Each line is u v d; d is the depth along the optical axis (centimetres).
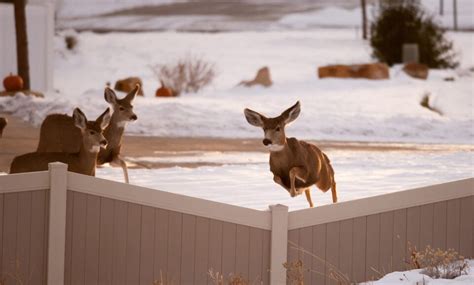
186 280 1648
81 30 13575
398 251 1717
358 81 6469
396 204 1708
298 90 6100
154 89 7756
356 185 2633
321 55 10706
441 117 4991
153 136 4131
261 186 2600
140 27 14400
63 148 2289
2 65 5850
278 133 1923
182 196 1631
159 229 1636
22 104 4603
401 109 5347
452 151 3803
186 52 10931
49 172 1594
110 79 8919
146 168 2975
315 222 1655
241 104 5034
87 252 1617
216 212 1639
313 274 1661
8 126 4091
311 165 1991
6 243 1585
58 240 1598
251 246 1647
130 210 1625
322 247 1664
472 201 1769
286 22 15388
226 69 9512
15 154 3228
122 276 1634
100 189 1612
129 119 2369
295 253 1650
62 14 15438
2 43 5850
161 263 1642
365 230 1692
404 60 7506
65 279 1612
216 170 2939
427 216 1736
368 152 3681
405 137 4447
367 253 1697
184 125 4409
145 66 9881
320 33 13550
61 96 5306
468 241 1772
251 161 3272
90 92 5522
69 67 9638
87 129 2009
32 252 1602
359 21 15625
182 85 6550
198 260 1648
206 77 6788
